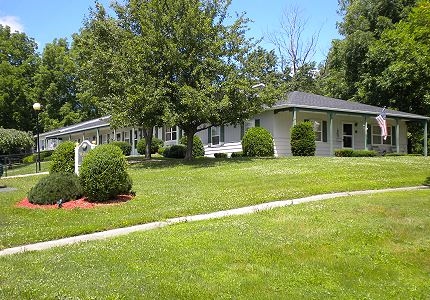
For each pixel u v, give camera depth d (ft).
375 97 129.80
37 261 23.32
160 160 84.79
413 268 22.84
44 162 114.11
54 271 21.29
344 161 66.49
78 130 137.59
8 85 160.86
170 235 28.22
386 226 29.14
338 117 93.09
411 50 110.83
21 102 167.22
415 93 122.52
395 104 128.26
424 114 127.65
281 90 72.54
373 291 19.76
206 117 67.72
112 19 80.89
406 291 19.97
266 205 39.34
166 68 70.08
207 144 98.84
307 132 78.64
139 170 68.85
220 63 69.62
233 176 55.31
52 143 175.63
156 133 123.24
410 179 52.13
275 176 53.72
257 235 27.32
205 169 63.31
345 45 137.59
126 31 77.61
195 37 70.18
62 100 185.88
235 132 91.45
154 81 67.62
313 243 25.59
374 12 137.69
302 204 38.29
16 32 178.81
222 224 30.94
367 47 133.18
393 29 127.34
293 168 59.47
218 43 69.67
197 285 19.22
